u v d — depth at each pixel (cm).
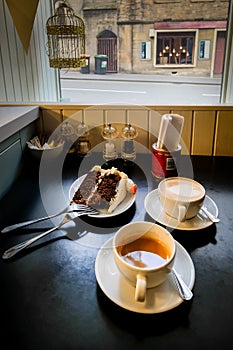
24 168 115
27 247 72
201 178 108
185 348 49
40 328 53
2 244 74
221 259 68
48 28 164
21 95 154
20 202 93
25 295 59
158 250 63
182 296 57
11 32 140
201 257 69
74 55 178
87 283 62
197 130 126
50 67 183
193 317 54
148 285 56
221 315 55
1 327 53
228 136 126
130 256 61
